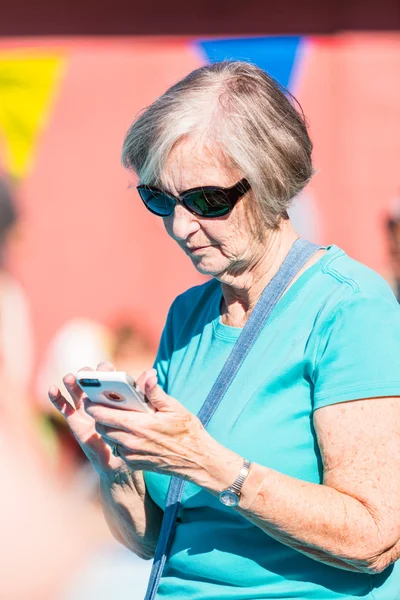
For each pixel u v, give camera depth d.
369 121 21.38
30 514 4.98
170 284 21.91
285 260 6.69
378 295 6.26
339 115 21.36
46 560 4.96
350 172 21.38
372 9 21.12
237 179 6.30
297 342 6.35
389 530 5.77
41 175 21.64
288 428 6.28
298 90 21.36
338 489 5.85
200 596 6.52
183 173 6.30
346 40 21.22
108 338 18.03
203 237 6.49
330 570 6.26
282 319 6.50
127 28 21.52
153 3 21.36
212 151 6.24
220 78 6.53
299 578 6.27
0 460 5.12
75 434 7.05
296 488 5.81
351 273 6.43
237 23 21.30
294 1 21.14
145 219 21.77
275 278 6.64
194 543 6.62
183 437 5.72
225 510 6.48
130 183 6.98
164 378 7.58
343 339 6.09
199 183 6.27
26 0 21.28
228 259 6.56
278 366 6.36
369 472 5.82
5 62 21.39
